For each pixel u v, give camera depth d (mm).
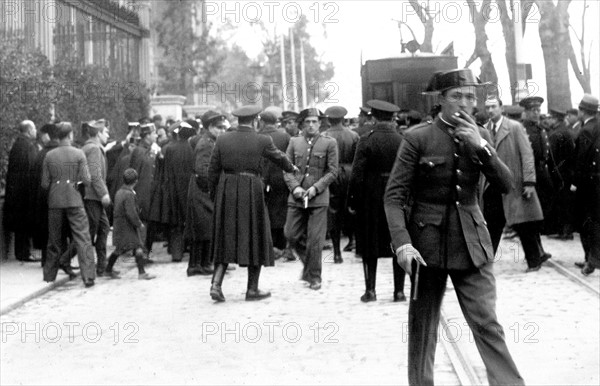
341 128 13992
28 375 8219
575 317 9539
